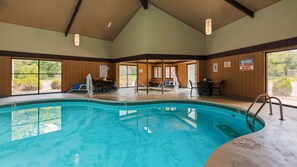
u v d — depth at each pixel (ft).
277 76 19.49
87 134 13.75
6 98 23.86
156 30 29.71
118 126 15.62
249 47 21.89
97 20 31.17
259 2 19.21
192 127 15.26
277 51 18.78
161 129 14.78
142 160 9.64
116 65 37.86
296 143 8.16
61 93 30.22
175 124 16.07
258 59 20.71
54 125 15.84
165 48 29.84
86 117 18.38
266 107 16.99
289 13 17.10
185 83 43.55
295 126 10.84
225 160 6.46
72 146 11.51
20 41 27.61
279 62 19.27
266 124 11.34
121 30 35.78
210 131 14.16
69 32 32.42
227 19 24.49
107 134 13.78
